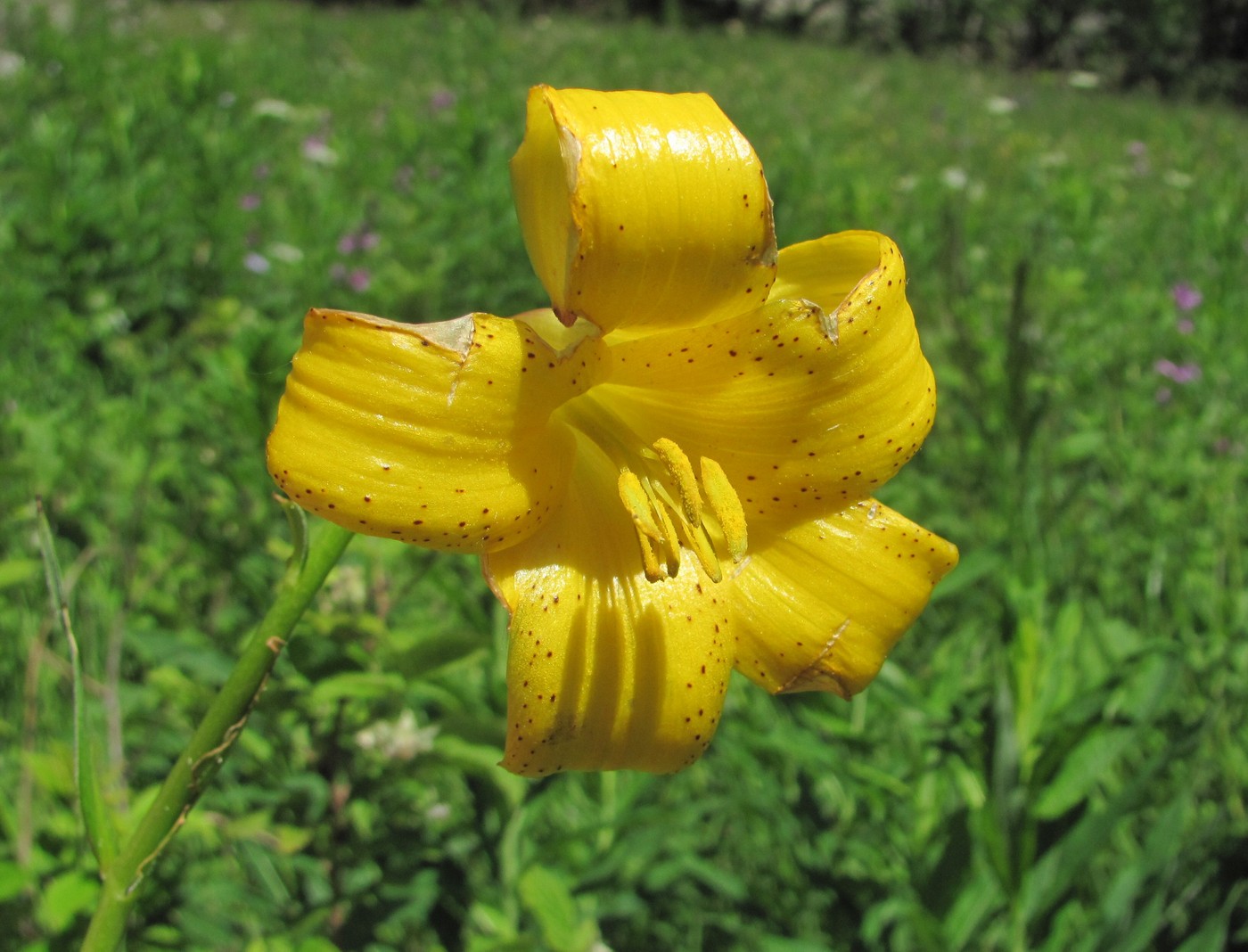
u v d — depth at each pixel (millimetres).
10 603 246
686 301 122
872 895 208
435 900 190
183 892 181
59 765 168
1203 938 179
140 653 229
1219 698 228
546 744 129
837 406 134
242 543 230
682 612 136
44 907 162
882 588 143
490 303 403
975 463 340
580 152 113
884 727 240
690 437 142
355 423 110
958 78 1451
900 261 135
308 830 184
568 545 134
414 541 115
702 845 223
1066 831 184
